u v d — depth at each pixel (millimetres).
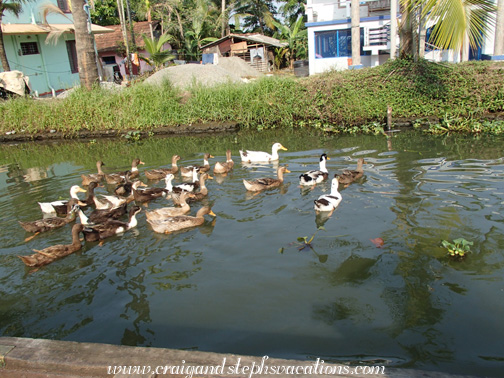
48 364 4703
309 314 6062
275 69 43469
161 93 23062
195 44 44406
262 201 10695
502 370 4887
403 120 18969
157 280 7230
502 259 7188
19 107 23406
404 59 20438
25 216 10641
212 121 22047
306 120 21094
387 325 5762
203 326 5898
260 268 7406
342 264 7375
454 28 11586
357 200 10234
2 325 6176
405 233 8320
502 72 18641
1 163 17422
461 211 9094
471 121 17359
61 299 6812
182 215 9594
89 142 21266
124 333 5840
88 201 11445
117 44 40531
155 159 16156
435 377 4211
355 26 26172
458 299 6246
